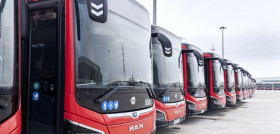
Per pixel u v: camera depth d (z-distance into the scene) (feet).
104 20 9.40
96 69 10.89
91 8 9.21
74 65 10.16
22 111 11.43
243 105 57.67
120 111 11.67
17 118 7.91
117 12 12.46
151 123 14.06
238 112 42.78
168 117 19.70
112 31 11.96
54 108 10.47
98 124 10.51
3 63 7.64
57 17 10.82
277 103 63.26
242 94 55.98
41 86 11.03
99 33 11.29
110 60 11.62
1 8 7.79
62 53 10.41
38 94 11.10
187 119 33.68
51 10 11.08
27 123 11.34
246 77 69.41
